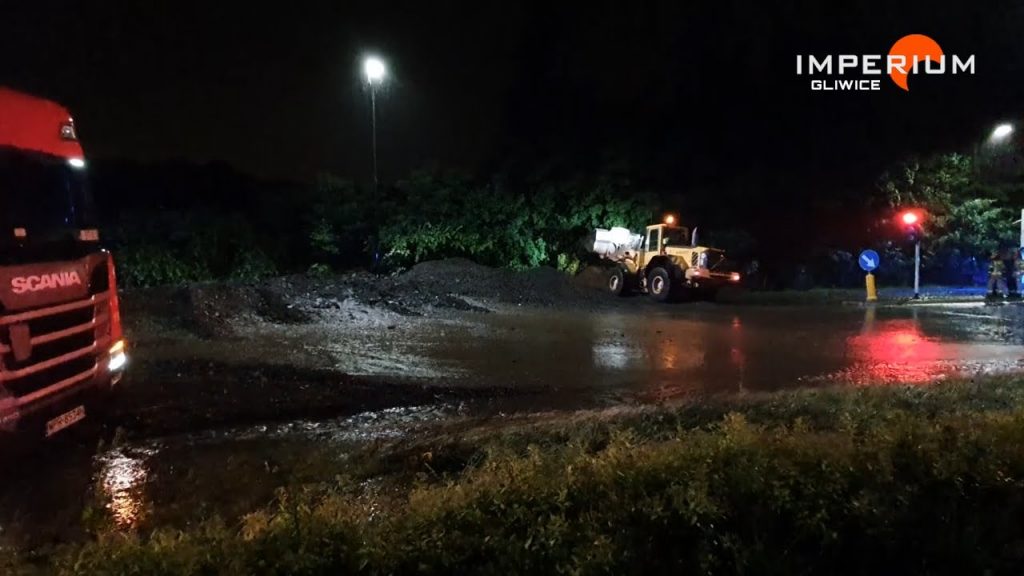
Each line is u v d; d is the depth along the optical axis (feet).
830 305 82.12
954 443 19.03
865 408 28.40
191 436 28.09
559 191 101.65
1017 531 15.57
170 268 77.10
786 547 14.96
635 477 17.24
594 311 72.59
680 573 14.26
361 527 15.43
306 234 97.40
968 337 57.57
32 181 24.58
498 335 55.26
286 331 53.93
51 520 20.10
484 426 29.27
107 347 27.30
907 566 14.83
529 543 14.49
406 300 67.67
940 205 116.78
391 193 100.42
